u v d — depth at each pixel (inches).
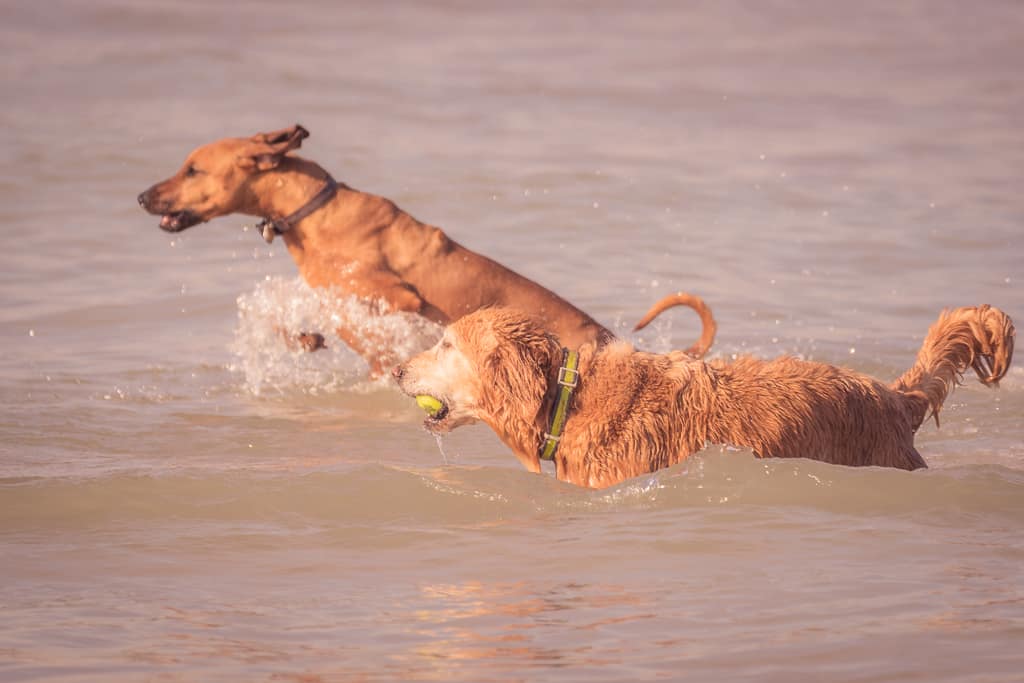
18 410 464.8
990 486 349.4
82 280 685.9
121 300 650.2
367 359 546.3
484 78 1375.5
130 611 282.0
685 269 711.1
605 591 291.1
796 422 343.0
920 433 442.6
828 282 686.5
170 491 359.9
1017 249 754.2
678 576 299.0
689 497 342.6
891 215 842.2
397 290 536.1
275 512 346.6
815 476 342.6
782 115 1250.0
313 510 347.9
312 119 1140.5
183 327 611.2
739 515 335.0
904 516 335.0
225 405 490.0
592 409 345.7
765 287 675.4
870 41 1748.3
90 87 1275.8
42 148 986.1
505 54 1541.6
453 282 547.8
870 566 303.1
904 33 1823.3
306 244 553.9
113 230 793.6
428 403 355.9
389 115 1167.6
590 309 633.6
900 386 369.4
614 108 1250.6
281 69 1381.6
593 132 1120.2
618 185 911.7
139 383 516.1
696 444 343.6
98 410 471.8
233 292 671.8
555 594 290.2
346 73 1374.3
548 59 1518.2
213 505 350.9
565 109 1234.0
